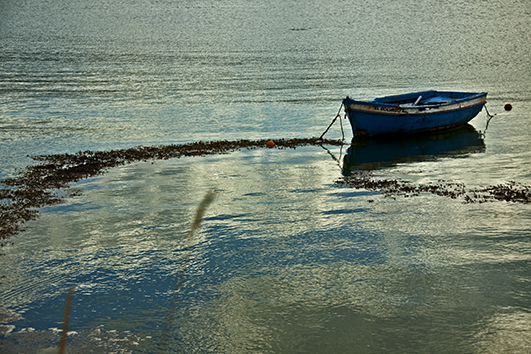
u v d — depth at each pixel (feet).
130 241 38.29
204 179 55.06
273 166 60.95
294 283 31.76
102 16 334.44
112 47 200.75
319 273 33.06
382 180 55.42
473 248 36.58
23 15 329.11
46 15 332.80
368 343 25.46
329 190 51.37
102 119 90.27
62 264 34.55
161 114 95.30
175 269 33.73
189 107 102.01
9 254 36.09
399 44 213.87
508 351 24.58
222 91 120.78
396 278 32.17
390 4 412.36
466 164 63.00
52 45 202.39
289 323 27.32
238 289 31.07
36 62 161.68
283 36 247.29
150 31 263.70
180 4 428.97
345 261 34.78
